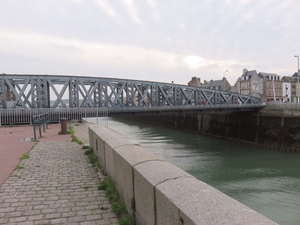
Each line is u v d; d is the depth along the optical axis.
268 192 15.94
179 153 28.38
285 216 12.48
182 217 2.06
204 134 45.81
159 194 2.56
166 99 41.50
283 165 23.30
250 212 1.90
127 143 5.20
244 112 43.59
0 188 5.20
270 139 33.94
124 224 3.52
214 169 21.70
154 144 33.78
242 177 19.36
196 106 37.53
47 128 16.92
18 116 21.06
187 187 2.47
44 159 7.73
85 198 4.68
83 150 9.11
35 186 5.33
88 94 34.66
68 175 6.10
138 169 3.33
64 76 33.31
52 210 4.17
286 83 82.00
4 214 4.02
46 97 31.88
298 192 15.90
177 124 54.34
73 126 18.39
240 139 38.50
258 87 77.62
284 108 36.41
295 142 30.88
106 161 5.87
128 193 3.79
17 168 6.67
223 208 1.99
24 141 11.05
